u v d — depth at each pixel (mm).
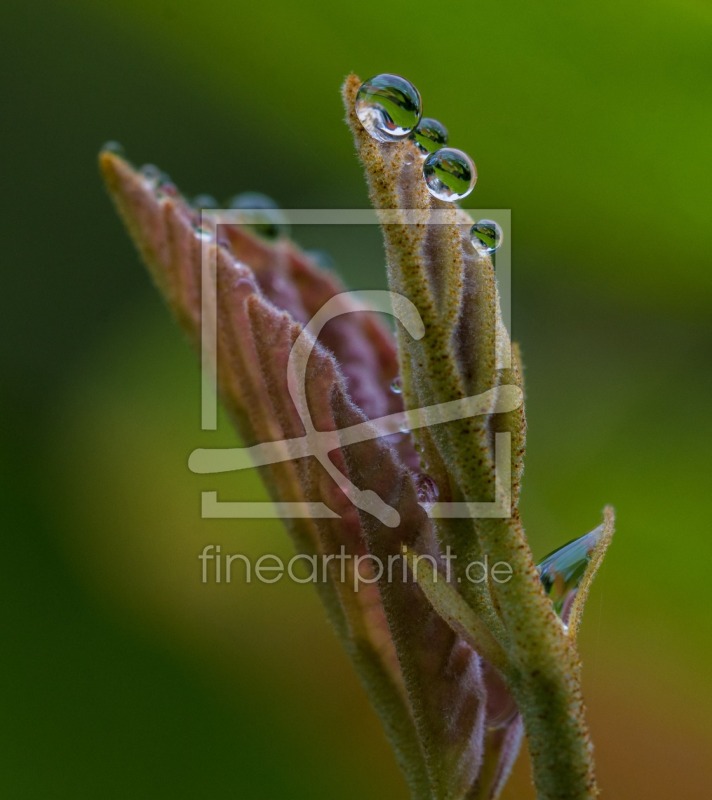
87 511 160
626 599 132
